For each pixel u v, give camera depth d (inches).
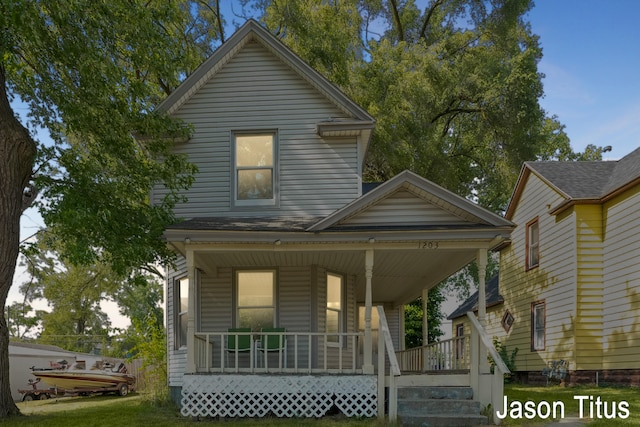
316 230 414.9
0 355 454.3
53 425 392.5
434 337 1032.8
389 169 985.5
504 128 1007.6
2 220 418.6
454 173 1026.1
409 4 1167.6
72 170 470.6
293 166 525.7
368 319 415.2
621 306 580.4
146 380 677.3
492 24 1041.5
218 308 509.0
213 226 424.5
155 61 477.7
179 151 532.7
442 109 1067.3
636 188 564.7
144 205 503.2
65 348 1737.2
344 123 513.3
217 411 400.2
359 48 991.6
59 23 388.2
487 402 395.5
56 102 449.1
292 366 494.0
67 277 1045.8
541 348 724.7
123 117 466.3
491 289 987.3
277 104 534.3
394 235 416.2
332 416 400.2
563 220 662.5
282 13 850.8
